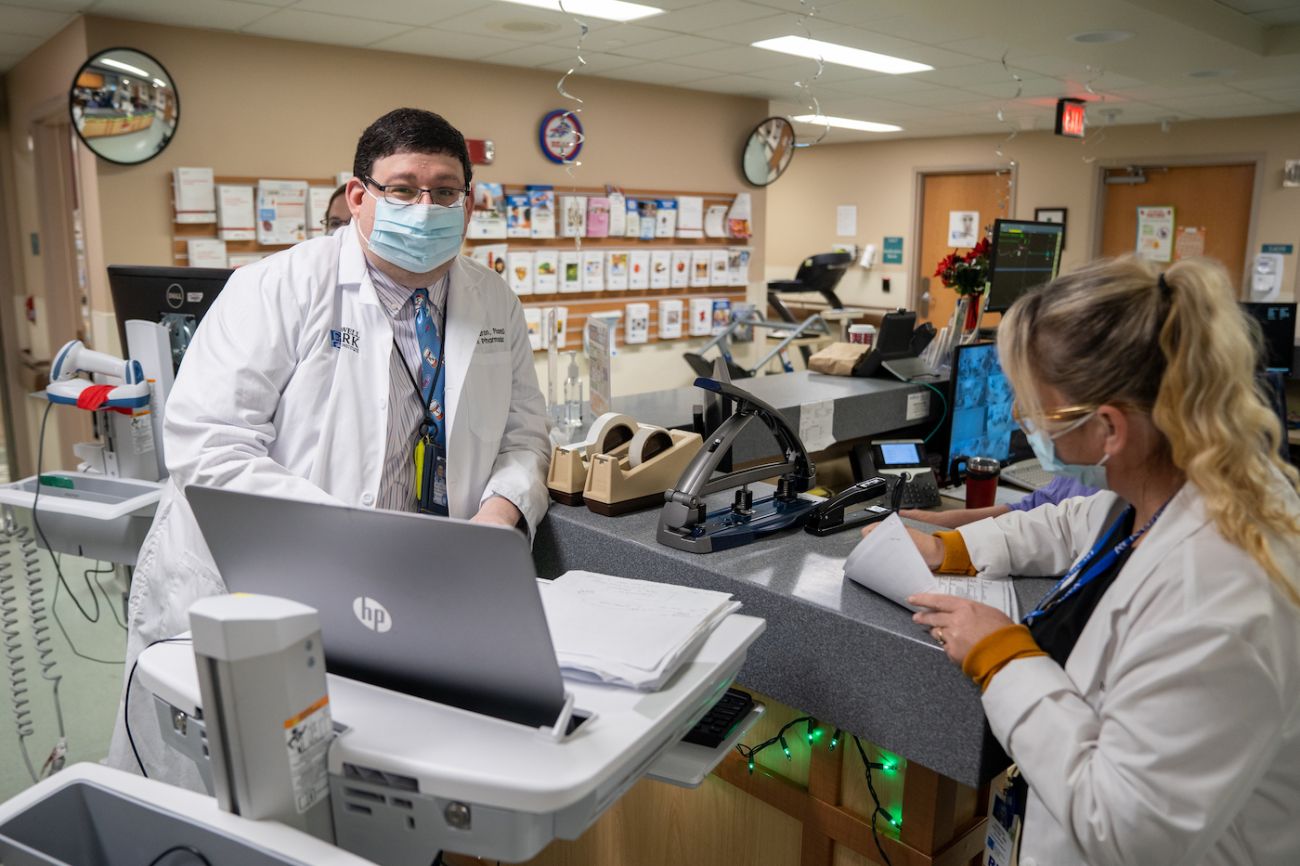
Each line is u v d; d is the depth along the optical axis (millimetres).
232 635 820
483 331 1701
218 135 4410
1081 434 916
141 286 2371
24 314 5867
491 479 1603
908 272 9094
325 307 1564
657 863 1674
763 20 4230
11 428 5949
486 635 908
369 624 975
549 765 855
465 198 1592
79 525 2203
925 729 1095
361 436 1573
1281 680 792
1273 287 6961
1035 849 1010
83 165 4250
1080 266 944
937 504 2279
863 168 9297
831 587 1261
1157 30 4020
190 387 1498
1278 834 877
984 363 2531
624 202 5969
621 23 4293
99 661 3178
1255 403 850
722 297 6664
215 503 997
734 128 6586
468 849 879
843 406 2377
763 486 1726
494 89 5336
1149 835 793
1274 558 802
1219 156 7117
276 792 871
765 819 1498
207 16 4078
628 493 1598
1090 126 7668
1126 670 841
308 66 4645
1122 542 980
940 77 5633
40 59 4762
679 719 975
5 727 2732
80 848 943
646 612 1114
